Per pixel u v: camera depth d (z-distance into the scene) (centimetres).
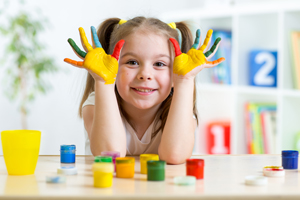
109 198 56
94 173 63
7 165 75
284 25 243
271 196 58
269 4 243
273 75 254
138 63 106
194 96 134
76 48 98
